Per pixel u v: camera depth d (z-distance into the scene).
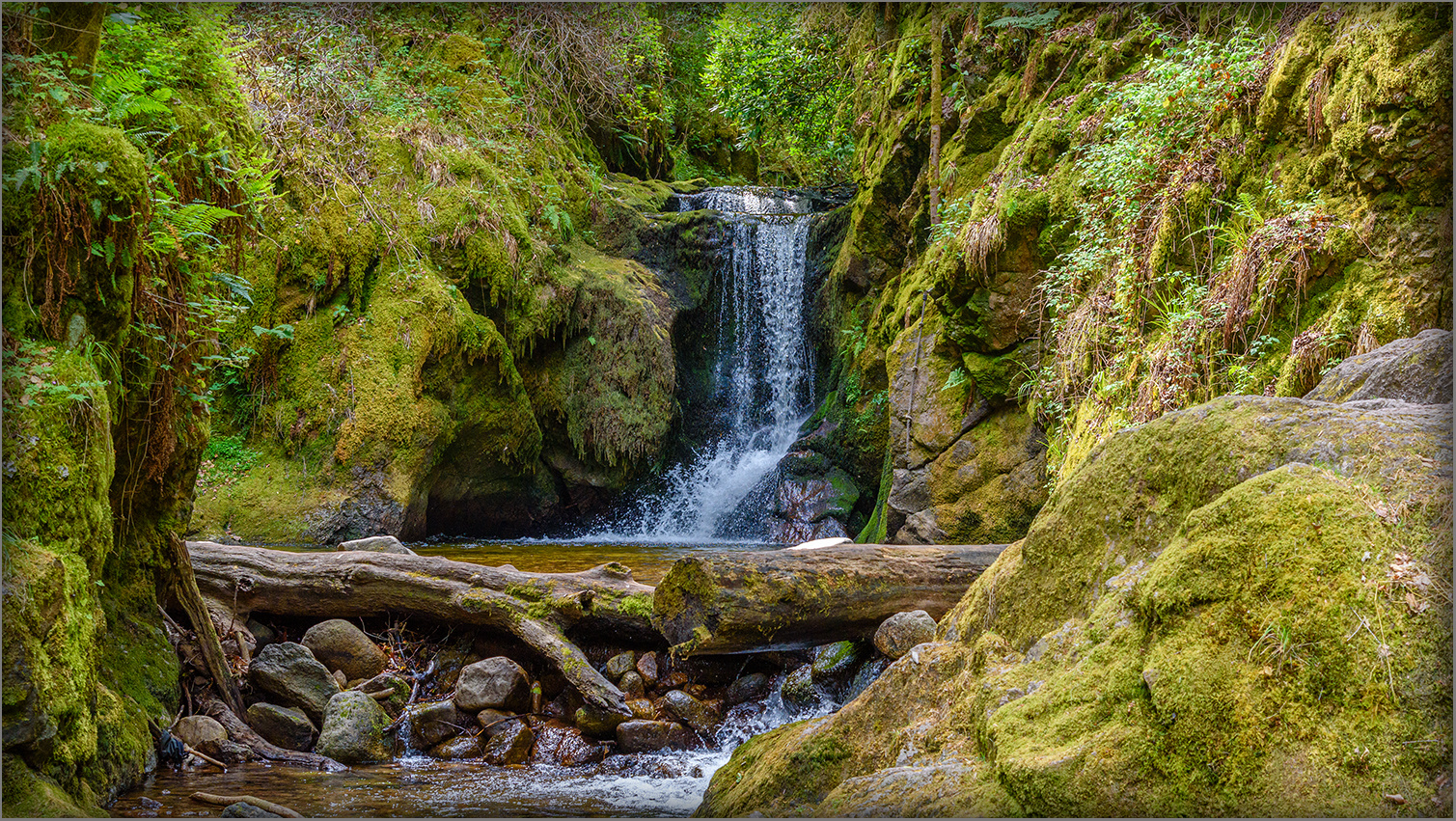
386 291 10.06
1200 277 5.63
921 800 2.55
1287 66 5.11
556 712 5.02
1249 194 5.34
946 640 3.46
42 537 3.07
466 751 4.68
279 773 4.17
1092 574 2.89
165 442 4.25
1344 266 4.56
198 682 4.61
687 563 4.55
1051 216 7.36
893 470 8.87
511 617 5.23
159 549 4.52
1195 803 2.15
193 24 5.32
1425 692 2.00
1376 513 2.25
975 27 9.52
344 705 4.62
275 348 9.72
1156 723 2.29
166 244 3.86
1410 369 3.12
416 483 9.90
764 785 3.14
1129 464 2.90
